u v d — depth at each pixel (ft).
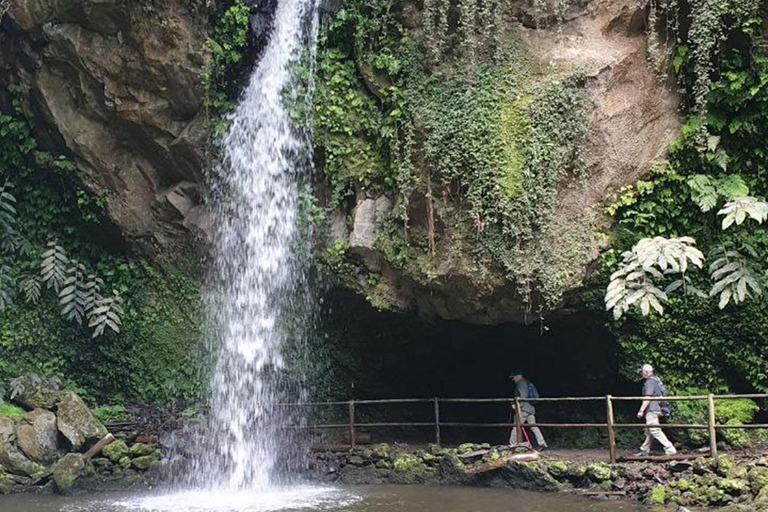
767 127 36.29
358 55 41.01
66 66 43.62
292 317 43.65
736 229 36.63
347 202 41.75
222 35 42.96
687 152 37.14
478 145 36.65
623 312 38.06
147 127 43.65
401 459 38.34
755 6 35.22
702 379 38.11
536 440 42.80
